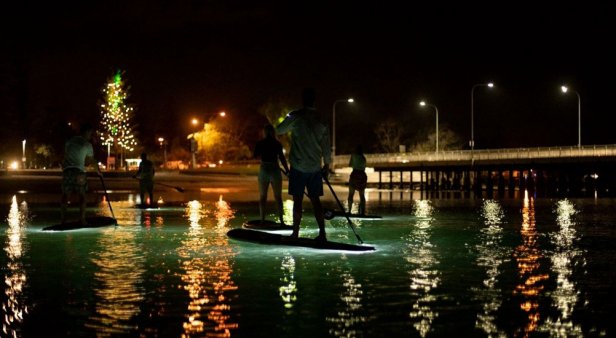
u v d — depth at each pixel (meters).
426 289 7.98
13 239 12.96
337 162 82.56
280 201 14.86
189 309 7.00
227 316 6.71
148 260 10.18
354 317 6.67
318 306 7.12
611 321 6.54
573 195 47.34
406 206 25.62
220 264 9.78
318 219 11.57
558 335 6.08
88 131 15.30
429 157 70.31
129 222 17.12
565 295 7.65
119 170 85.88
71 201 28.28
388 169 62.72
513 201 30.34
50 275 8.90
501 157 62.59
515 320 6.57
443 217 19.14
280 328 6.29
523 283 8.35
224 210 22.45
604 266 9.66
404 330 6.22
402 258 10.38
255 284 8.28
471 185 71.31
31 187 42.88
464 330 6.23
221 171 82.75
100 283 8.34
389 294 7.70
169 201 29.12
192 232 14.38
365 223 16.91
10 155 103.94
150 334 6.10
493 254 10.87
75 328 6.30
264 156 14.77
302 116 11.48
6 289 7.99
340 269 9.35
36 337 6.03
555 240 12.94
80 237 13.33
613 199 33.47
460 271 9.20
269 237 12.07
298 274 8.95
